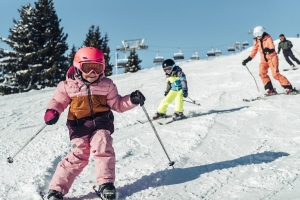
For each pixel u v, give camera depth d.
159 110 6.18
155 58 52.41
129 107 2.86
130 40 51.62
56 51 34.62
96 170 2.58
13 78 32.97
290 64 13.13
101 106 2.77
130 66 52.00
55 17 35.34
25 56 32.88
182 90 6.03
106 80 2.81
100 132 2.68
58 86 2.77
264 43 7.70
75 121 2.76
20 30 33.91
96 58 2.64
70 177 2.61
